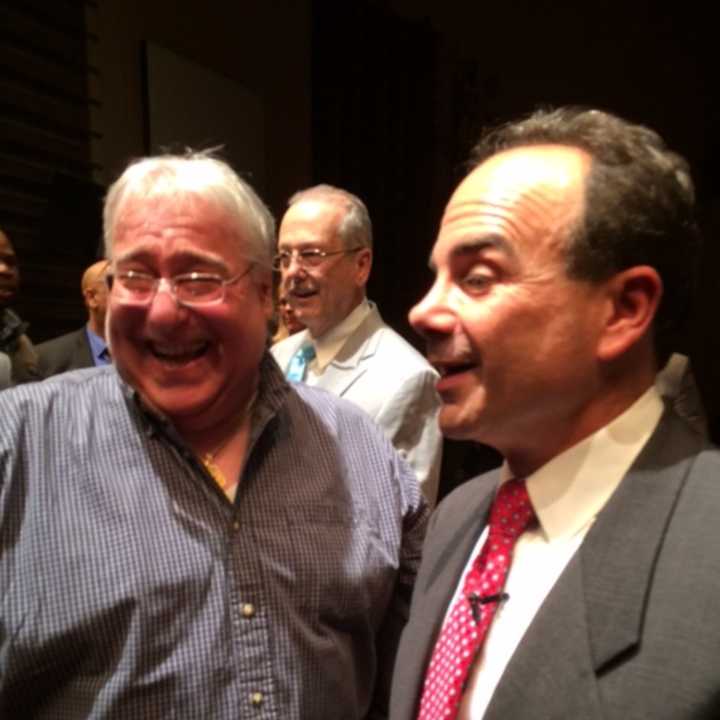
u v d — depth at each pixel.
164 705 1.02
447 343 0.79
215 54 4.41
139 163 1.13
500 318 0.76
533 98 7.55
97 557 1.04
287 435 1.22
